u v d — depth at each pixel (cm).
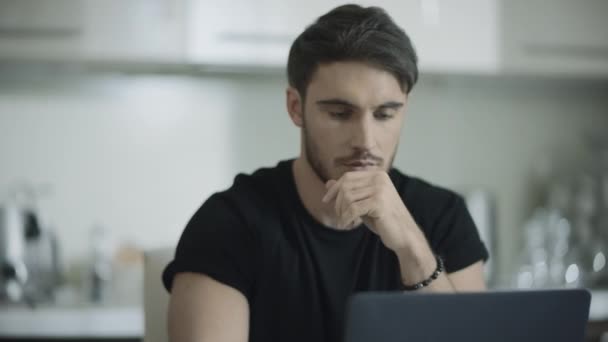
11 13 274
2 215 278
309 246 150
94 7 279
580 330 108
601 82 329
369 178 138
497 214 342
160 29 282
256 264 148
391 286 153
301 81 143
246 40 285
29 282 279
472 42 296
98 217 313
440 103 339
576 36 302
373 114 138
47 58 278
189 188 319
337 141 139
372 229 140
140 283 285
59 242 309
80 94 312
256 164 323
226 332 137
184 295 140
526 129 345
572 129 347
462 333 104
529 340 107
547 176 344
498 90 341
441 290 140
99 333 261
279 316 148
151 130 316
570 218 330
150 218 316
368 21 138
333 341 147
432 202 166
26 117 309
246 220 150
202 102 319
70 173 312
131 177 315
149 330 166
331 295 148
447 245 163
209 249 144
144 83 314
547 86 340
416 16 292
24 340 260
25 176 309
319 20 144
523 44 299
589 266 315
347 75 135
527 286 312
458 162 340
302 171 153
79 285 309
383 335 102
